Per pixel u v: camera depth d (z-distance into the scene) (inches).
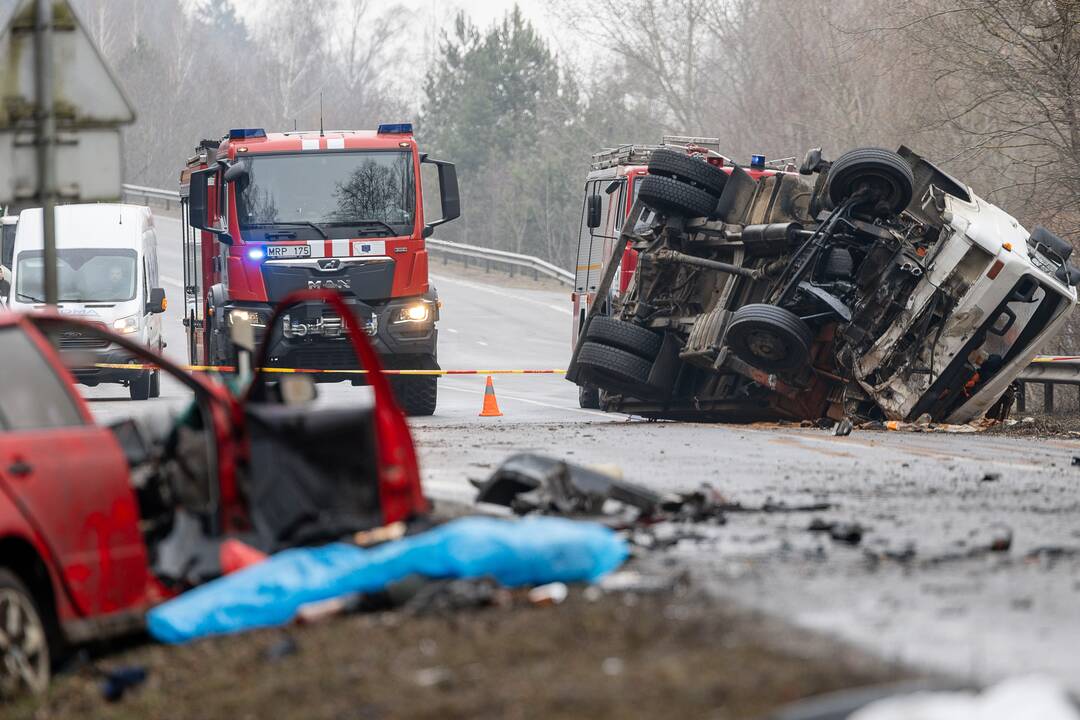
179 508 781.3
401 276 2466.8
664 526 971.9
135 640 738.2
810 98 6018.7
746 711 488.1
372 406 804.0
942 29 3405.5
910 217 2108.8
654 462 1513.3
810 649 579.5
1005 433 2176.4
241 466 770.2
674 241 2266.2
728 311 2160.4
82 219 3326.8
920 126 3575.3
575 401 3112.7
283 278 2425.0
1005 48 3270.2
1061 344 3560.5
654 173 2258.9
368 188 2472.9
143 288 3238.2
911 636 613.0
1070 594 718.5
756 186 2225.6
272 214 2439.7
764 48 6692.9
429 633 649.0
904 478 1337.4
